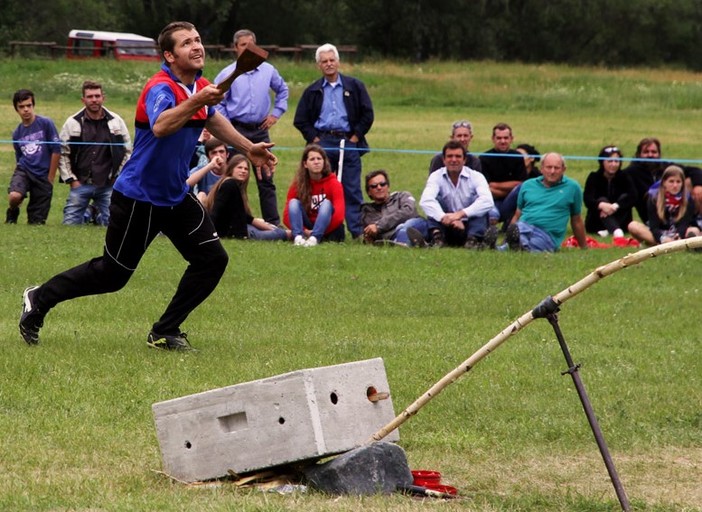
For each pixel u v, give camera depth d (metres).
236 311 22.50
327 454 11.66
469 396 16.22
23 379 16.09
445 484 12.37
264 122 34.50
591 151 60.09
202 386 16.11
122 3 155.50
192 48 16.64
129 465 12.52
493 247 31.97
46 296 18.08
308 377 11.63
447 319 22.48
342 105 34.44
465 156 33.62
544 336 21.00
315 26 166.88
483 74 106.81
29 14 145.62
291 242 31.91
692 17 187.25
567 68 120.44
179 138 16.84
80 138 34.47
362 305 23.66
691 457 13.82
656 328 22.33
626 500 11.01
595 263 29.98
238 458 11.84
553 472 12.98
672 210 33.56
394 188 46.78
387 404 12.34
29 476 11.92
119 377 16.47
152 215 17.41
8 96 81.25
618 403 15.98
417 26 168.62
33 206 35.53
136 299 23.19
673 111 88.19
